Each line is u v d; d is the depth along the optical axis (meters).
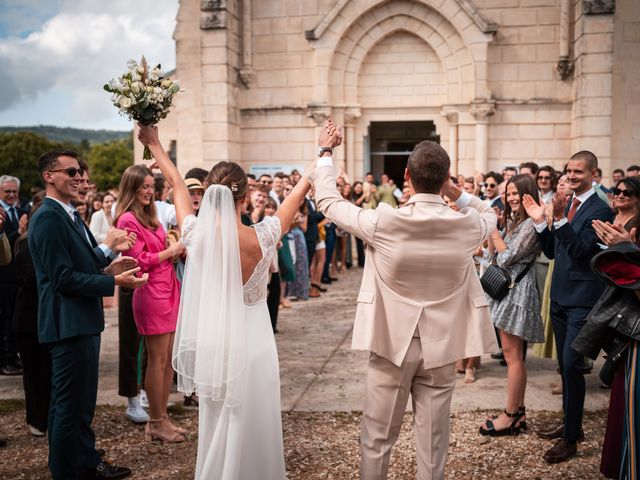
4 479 4.30
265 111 15.25
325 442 4.80
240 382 3.17
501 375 6.43
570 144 14.04
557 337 4.65
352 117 14.95
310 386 6.14
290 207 3.53
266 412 3.31
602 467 3.86
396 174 20.03
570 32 13.77
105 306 10.97
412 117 14.89
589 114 13.14
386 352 3.27
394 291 3.27
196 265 3.33
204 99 14.52
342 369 6.72
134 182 4.79
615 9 13.01
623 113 13.55
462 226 3.22
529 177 5.00
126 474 4.27
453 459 4.47
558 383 5.77
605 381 3.60
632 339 3.46
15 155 58.88
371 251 3.31
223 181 3.37
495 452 4.56
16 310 4.96
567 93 13.95
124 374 5.25
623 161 13.63
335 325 8.89
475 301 3.37
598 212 4.35
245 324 3.28
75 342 3.87
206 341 3.18
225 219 3.22
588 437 4.77
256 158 15.43
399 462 4.46
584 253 4.21
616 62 13.48
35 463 4.56
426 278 3.21
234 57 14.88
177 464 4.48
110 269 4.01
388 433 3.38
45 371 5.04
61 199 4.04
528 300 4.74
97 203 11.12
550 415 5.23
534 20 13.94
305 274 10.56
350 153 15.05
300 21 14.90
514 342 4.82
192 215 3.50
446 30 14.27
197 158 16.06
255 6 15.05
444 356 3.23
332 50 14.58
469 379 6.19
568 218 4.73
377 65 14.92
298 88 15.07
